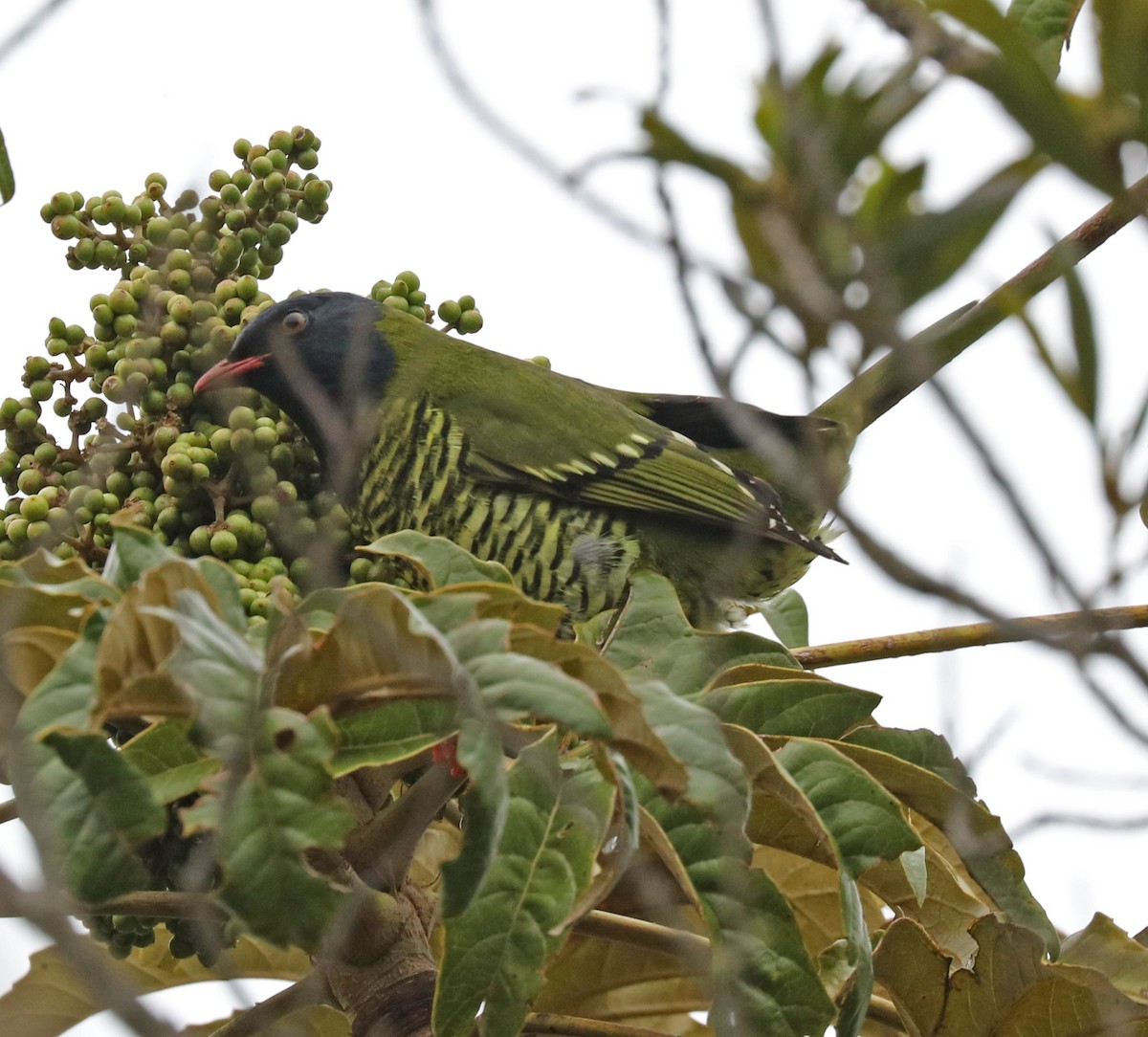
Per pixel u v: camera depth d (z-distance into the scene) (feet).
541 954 19.21
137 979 27.27
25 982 25.50
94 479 26.40
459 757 17.40
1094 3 14.26
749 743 21.49
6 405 26.43
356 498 33.94
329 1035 27.40
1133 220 14.99
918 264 15.10
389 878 21.70
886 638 25.89
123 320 26.89
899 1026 25.07
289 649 17.88
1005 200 15.01
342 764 19.58
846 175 15.06
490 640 18.19
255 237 27.86
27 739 17.15
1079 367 14.26
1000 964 23.47
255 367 28.02
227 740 16.99
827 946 27.30
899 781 23.29
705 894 20.10
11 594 19.10
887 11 13.85
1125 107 13.94
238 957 27.58
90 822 17.19
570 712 17.52
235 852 16.62
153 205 28.02
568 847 19.85
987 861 23.47
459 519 35.96
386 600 18.19
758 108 14.90
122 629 17.61
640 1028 23.71
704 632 23.67
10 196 19.98
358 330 26.76
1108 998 23.02
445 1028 18.89
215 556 25.67
